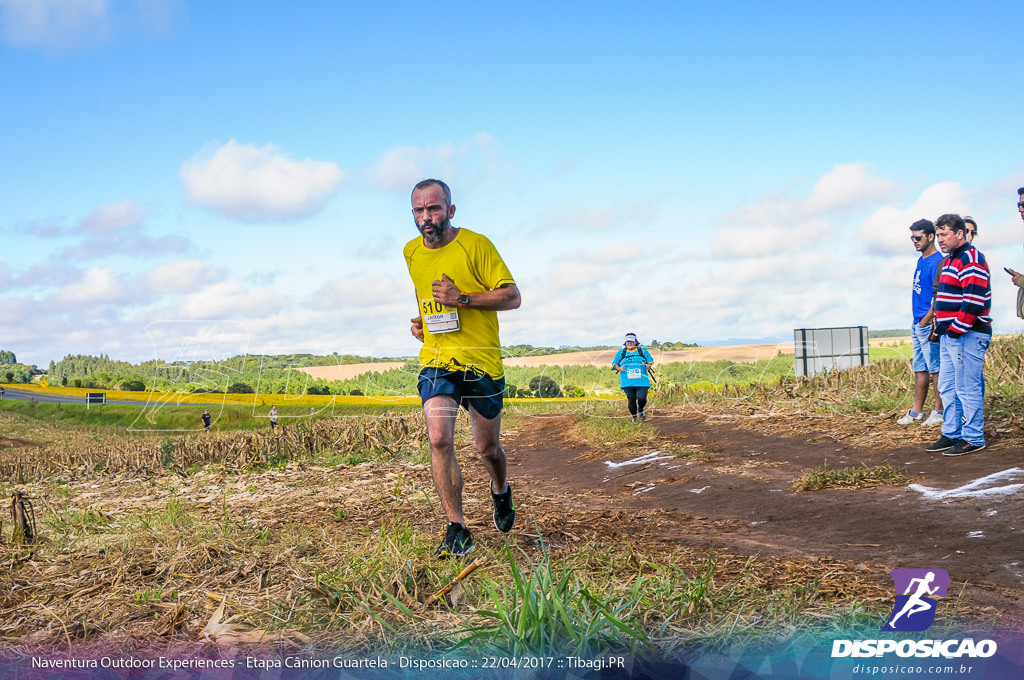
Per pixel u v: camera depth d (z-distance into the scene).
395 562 3.24
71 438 26.47
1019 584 2.77
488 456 3.78
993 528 3.61
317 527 4.71
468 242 3.67
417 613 2.63
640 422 10.68
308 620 2.58
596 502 5.74
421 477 7.55
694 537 4.00
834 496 4.82
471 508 5.23
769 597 2.58
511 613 2.37
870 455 6.12
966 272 5.46
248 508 6.19
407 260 3.85
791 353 12.88
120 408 30.91
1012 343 9.75
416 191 3.65
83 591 3.04
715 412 10.73
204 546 3.71
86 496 8.70
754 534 4.09
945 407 5.76
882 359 11.79
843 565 3.14
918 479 4.93
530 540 3.94
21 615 2.79
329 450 11.01
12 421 36.72
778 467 6.26
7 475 13.68
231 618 2.60
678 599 2.56
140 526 4.61
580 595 2.46
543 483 7.23
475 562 3.08
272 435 11.56
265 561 3.42
